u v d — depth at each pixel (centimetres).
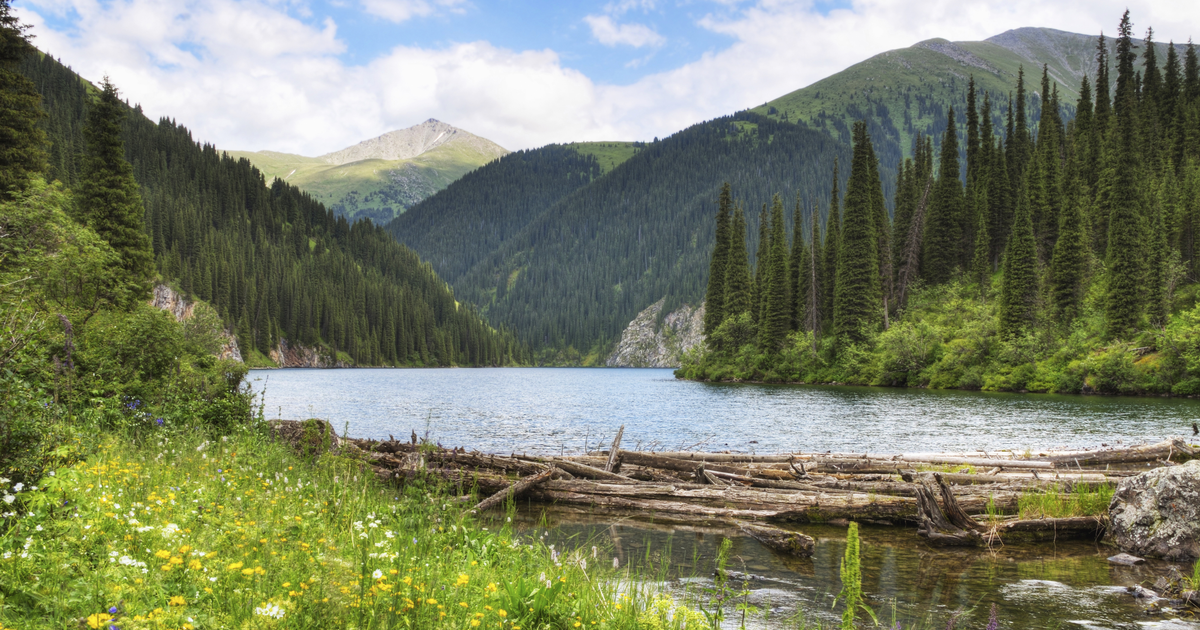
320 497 927
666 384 9569
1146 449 1877
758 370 9438
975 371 7075
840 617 807
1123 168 6706
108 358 1730
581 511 1473
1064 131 11475
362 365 18575
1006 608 855
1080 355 6506
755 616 807
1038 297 7262
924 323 7981
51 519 540
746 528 1273
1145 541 1125
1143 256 6694
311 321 17725
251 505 768
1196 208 7406
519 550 873
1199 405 4853
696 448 2688
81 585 423
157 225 14638
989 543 1190
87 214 4109
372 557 607
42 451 675
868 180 8619
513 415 4416
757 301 10706
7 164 3319
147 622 379
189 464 991
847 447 2703
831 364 8700
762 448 2680
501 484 1545
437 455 1683
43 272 2048
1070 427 3453
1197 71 11906
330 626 440
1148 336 6262
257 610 439
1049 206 9012
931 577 998
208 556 524
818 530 1321
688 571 1013
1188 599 875
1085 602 879
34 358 816
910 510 1338
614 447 1819
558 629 539
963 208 9881
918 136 11631
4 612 371
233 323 14588
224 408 1698
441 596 547
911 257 9588
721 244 10775
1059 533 1231
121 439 1181
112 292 2375
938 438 3008
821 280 9556
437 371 17288
